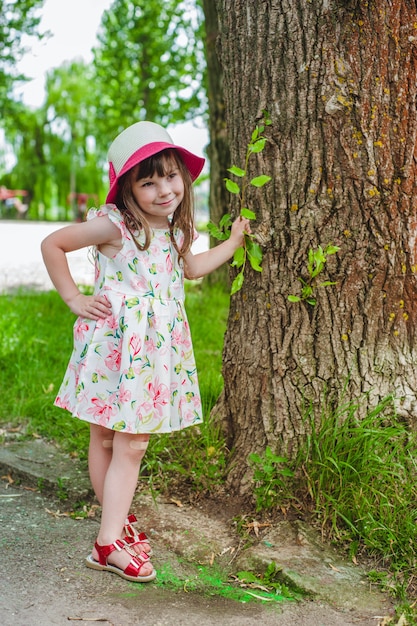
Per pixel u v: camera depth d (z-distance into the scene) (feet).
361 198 8.58
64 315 19.85
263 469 8.92
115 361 7.86
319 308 8.87
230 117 9.39
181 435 10.70
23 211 98.53
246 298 9.36
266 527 8.60
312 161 8.62
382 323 8.84
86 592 7.43
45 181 104.63
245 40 8.93
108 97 60.34
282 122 8.70
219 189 24.00
